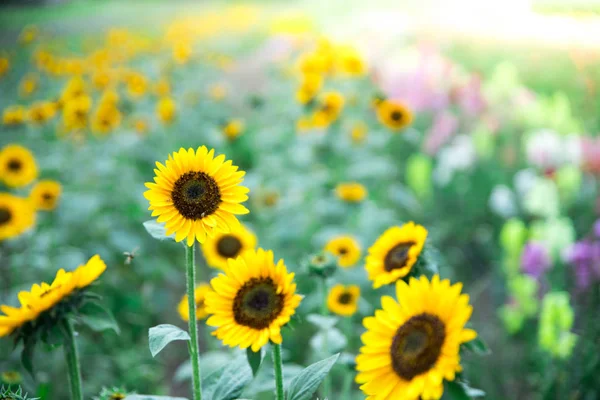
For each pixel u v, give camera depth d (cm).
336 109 488
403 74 668
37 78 812
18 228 353
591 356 304
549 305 316
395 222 446
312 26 888
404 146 617
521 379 354
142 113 657
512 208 482
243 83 898
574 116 605
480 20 857
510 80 612
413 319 141
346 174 514
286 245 451
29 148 600
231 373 168
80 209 450
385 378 140
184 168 158
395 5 1308
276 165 543
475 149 536
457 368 130
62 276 156
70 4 2309
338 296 274
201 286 270
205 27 1206
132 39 982
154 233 156
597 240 406
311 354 371
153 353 148
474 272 488
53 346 155
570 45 682
